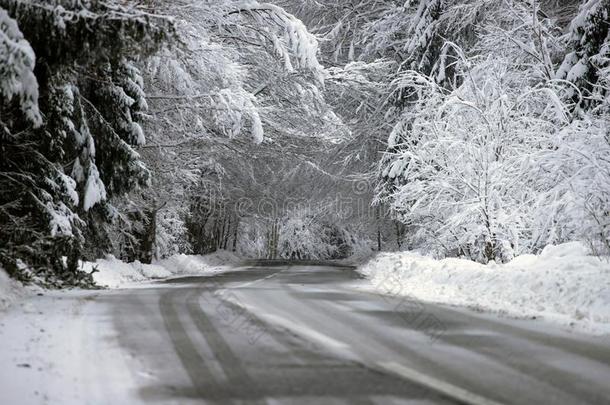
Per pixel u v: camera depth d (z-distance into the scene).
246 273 41.88
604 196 21.48
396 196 35.59
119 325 13.40
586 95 33.97
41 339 11.45
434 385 9.06
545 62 36.34
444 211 31.33
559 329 13.96
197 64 38.53
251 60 48.16
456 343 12.20
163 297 19.52
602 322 14.62
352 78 52.19
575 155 23.84
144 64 35.91
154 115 38.69
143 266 39.88
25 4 18.23
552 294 17.56
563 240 27.44
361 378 9.37
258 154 51.66
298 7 64.38
